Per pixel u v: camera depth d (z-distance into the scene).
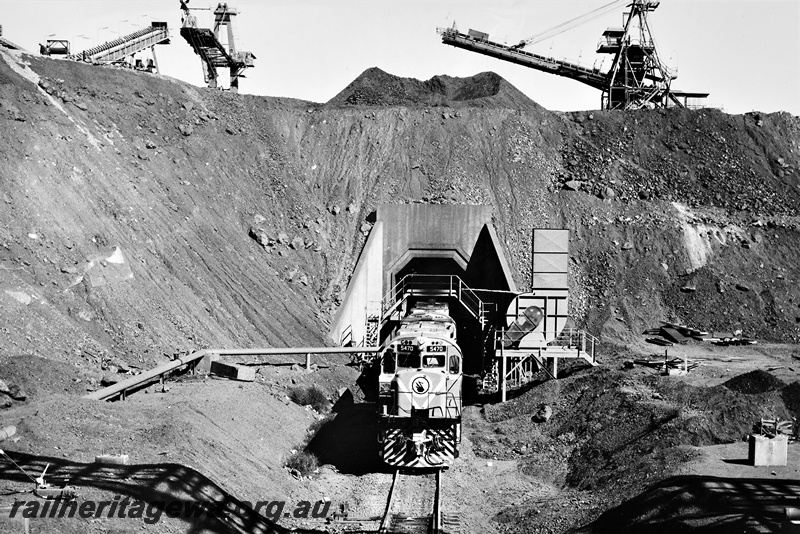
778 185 65.06
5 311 34.12
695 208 62.44
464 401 43.34
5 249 37.38
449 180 60.06
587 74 74.00
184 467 24.66
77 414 27.66
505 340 42.75
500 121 65.81
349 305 50.03
